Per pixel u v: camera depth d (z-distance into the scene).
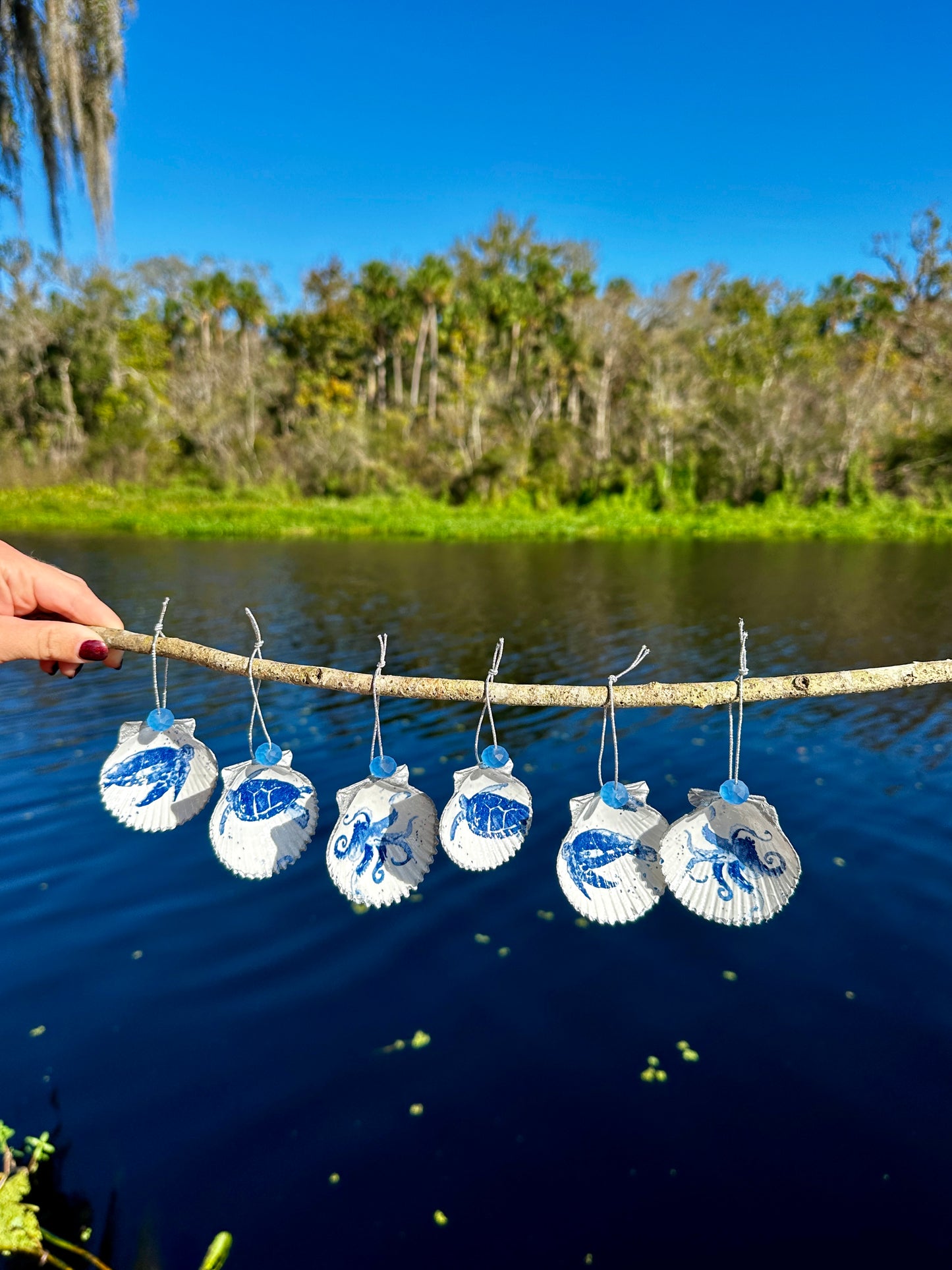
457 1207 2.77
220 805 1.54
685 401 48.12
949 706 8.44
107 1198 2.79
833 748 7.21
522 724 8.02
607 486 47.84
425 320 56.31
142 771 1.54
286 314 57.03
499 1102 3.21
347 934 4.34
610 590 18.22
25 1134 3.05
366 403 58.62
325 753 7.14
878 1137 3.03
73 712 8.32
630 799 1.47
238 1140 3.04
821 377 45.75
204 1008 3.76
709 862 1.44
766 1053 3.45
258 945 4.25
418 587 18.77
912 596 16.88
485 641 12.51
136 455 49.38
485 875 4.97
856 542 32.62
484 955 4.16
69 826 5.62
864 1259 2.57
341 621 14.19
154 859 5.15
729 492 46.62
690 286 47.94
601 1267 2.56
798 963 4.06
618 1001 3.79
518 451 48.22
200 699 8.88
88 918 4.49
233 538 33.84
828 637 12.60
